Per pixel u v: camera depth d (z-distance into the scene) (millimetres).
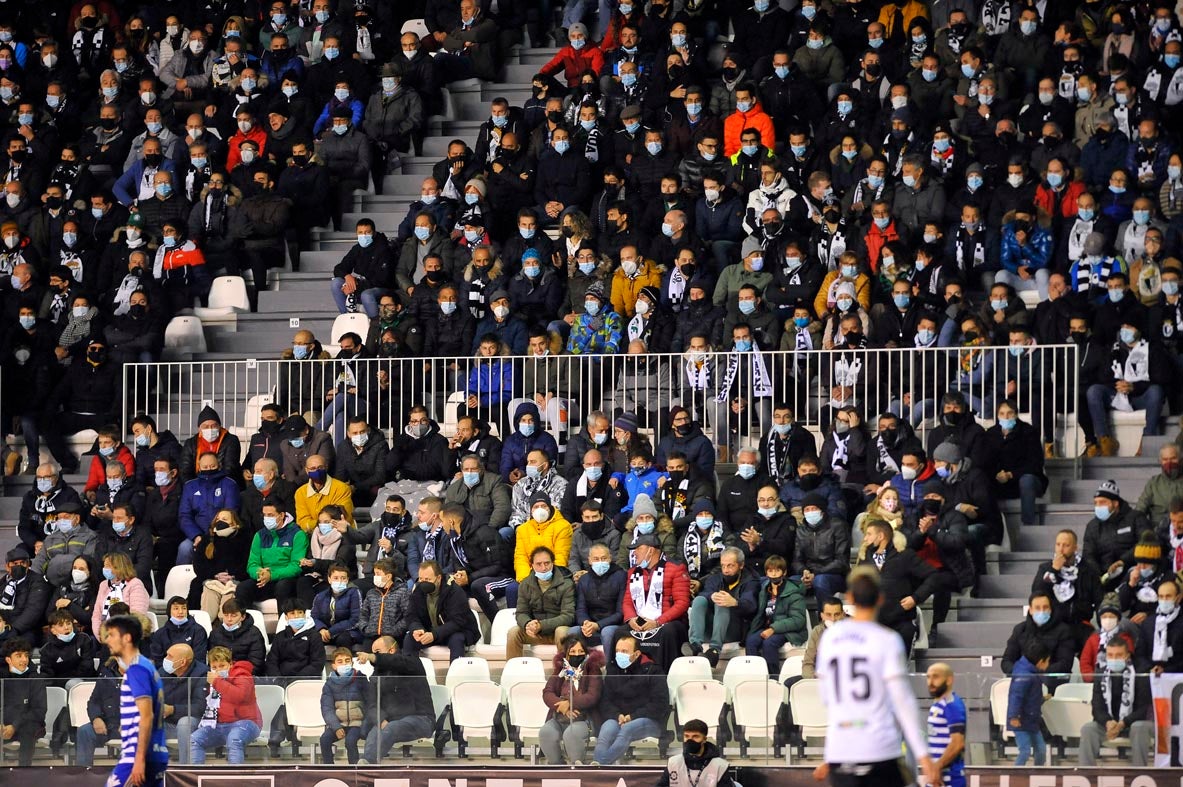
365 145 96938
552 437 78812
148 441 82500
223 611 69875
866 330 80938
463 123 100250
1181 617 64750
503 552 74625
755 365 79938
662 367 82250
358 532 75562
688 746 59844
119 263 93438
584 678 61250
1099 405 78250
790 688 60000
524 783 61219
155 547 78875
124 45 107750
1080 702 58000
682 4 100062
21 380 88250
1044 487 75312
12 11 109875
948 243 85188
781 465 75938
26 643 69938
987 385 78688
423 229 89062
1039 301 83312
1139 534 68500
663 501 74188
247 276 94312
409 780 61656
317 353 84938
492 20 103250
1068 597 65875
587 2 102562
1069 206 84812
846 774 42625
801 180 89000
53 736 62844
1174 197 85188
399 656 65938
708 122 92438
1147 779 57625
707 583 70188
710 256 87625
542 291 86125
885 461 74875
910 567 68438
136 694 51875
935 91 91500
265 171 94938
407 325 85500
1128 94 87750
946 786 54562
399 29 107000
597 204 90938
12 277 92250
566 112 94375
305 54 103750
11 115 104938
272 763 62094
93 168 101250
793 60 95000
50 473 80500
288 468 80500
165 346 90438
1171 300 80312
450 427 83812
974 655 68688
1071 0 94875
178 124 101750
